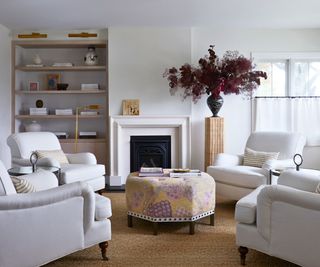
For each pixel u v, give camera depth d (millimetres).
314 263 2146
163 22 5242
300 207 2203
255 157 4453
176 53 5539
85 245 2512
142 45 5543
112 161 5527
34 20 5074
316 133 5617
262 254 2785
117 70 5547
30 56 6109
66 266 2566
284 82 5801
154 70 5555
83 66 5785
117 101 5555
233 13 4785
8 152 5512
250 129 5738
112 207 4273
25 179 2490
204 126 5723
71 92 5793
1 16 4863
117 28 5527
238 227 2574
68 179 4004
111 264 2605
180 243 3043
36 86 6035
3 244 2062
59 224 2318
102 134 6172
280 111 5664
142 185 3322
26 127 5902
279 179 2752
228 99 5730
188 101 5562
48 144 4785
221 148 5254
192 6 4465
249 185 3902
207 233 3309
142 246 2971
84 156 4738
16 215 2105
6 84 5520
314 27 5578
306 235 2176
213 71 5070
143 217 3330
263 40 5660
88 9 4570
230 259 2697
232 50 5664
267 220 2381
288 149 4418
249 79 5109
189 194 3230
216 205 4383
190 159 5578
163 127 5605
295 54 5648
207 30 5664
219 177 4211
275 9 4605
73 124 6199
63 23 5262
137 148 5602
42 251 2230
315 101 5633
